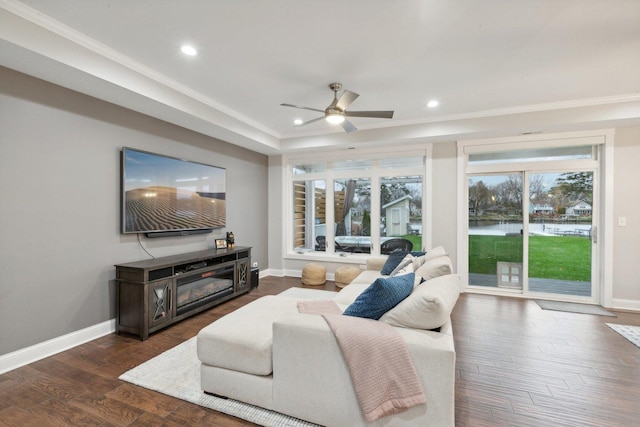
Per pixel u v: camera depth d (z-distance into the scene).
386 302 1.76
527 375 2.29
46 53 2.18
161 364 2.44
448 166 4.78
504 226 4.64
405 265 3.10
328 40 2.43
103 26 2.25
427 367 1.53
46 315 2.61
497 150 4.52
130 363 2.46
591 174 4.21
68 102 2.76
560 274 4.37
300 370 1.74
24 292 2.47
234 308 3.89
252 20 2.17
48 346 2.61
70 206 2.78
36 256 2.54
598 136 4.03
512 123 4.00
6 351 2.36
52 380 2.21
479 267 4.77
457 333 3.08
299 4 2.00
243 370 1.91
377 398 1.53
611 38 2.38
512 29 2.27
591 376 2.27
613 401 1.97
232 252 4.23
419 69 2.91
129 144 3.31
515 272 4.60
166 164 3.70
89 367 2.40
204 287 3.83
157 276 3.07
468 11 2.07
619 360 2.51
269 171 5.98
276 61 2.77
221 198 4.66
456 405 1.93
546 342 2.87
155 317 3.04
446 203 4.80
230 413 1.85
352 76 3.06
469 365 2.44
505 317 3.55
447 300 1.68
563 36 2.36
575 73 2.99
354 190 5.57
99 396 2.03
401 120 4.53
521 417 1.82
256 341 1.90
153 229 3.52
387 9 2.05
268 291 4.73
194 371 2.33
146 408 1.90
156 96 3.04
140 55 2.67
